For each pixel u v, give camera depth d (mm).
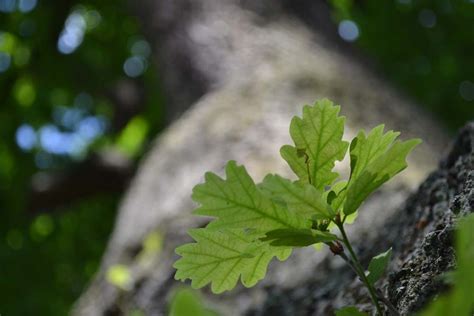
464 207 729
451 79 4348
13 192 4859
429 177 950
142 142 4902
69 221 5188
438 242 730
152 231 1709
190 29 2660
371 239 1188
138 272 1636
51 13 4621
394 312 633
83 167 4004
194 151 1909
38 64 4805
